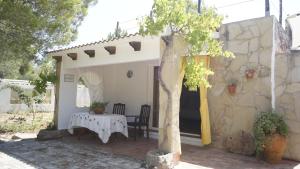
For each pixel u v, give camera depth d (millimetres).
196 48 5539
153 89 9711
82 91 16000
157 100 9570
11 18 7156
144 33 5566
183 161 6102
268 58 6590
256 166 5801
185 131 8656
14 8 7035
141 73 10141
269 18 6625
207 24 5441
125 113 10477
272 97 6492
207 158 6383
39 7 7969
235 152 6840
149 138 8938
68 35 9359
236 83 7059
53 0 8109
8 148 7375
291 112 6359
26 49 8336
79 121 8602
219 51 5707
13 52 8359
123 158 6395
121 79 10781
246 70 6906
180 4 5258
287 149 6375
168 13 5207
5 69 17281
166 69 5844
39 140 8508
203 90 7395
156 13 5340
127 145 7840
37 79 10070
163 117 5934
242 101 6941
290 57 6430
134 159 6309
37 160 6168
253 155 6594
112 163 5965
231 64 7188
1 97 17438
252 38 6875
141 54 6805
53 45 9055
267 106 6547
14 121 12289
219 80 7387
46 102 18719
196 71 5547
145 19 5473
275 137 5980
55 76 9602
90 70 10500
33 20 7309
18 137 8914
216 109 7406
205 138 7320
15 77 20781
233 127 7055
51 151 7062
